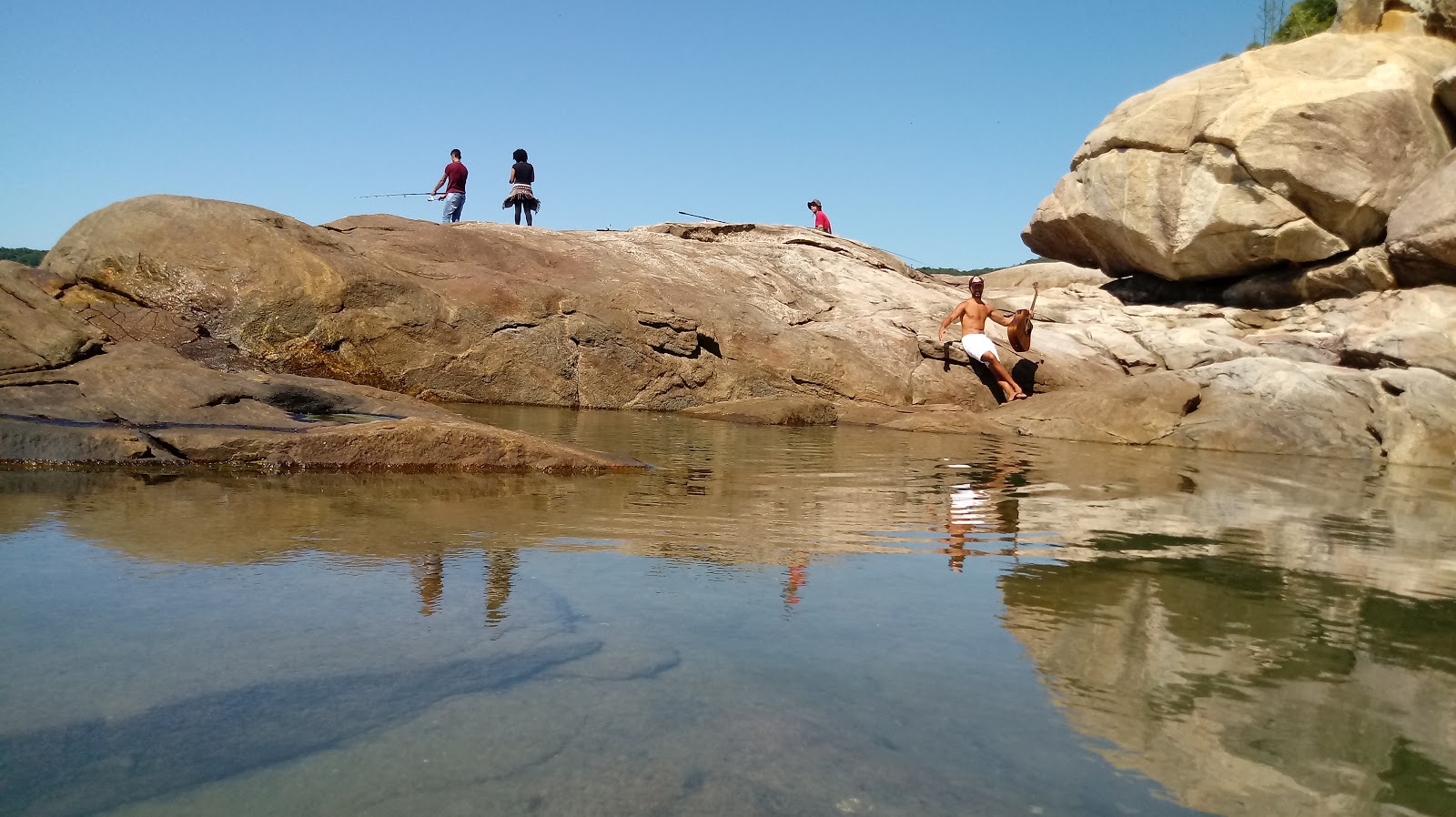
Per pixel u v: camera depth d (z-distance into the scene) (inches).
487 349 478.6
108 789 64.7
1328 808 66.3
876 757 72.8
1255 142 611.8
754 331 555.5
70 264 436.8
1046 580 133.0
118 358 251.8
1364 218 600.4
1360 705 86.5
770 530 165.0
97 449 203.0
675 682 87.1
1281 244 623.8
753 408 467.5
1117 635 106.7
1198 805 66.4
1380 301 571.8
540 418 405.7
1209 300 691.4
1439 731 80.6
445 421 252.5
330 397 284.0
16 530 137.1
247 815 61.8
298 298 439.2
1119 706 84.5
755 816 63.4
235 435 212.7
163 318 426.6
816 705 82.6
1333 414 430.0
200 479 191.2
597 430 359.3
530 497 187.2
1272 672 95.1
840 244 756.6
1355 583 138.6
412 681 85.4
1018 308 695.1
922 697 85.4
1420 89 604.4
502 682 85.7
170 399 235.0
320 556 129.4
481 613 106.1
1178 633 108.4
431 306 469.7
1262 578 140.3
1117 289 754.2
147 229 435.5
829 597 119.6
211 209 448.5
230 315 432.8
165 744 71.5
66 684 81.7
